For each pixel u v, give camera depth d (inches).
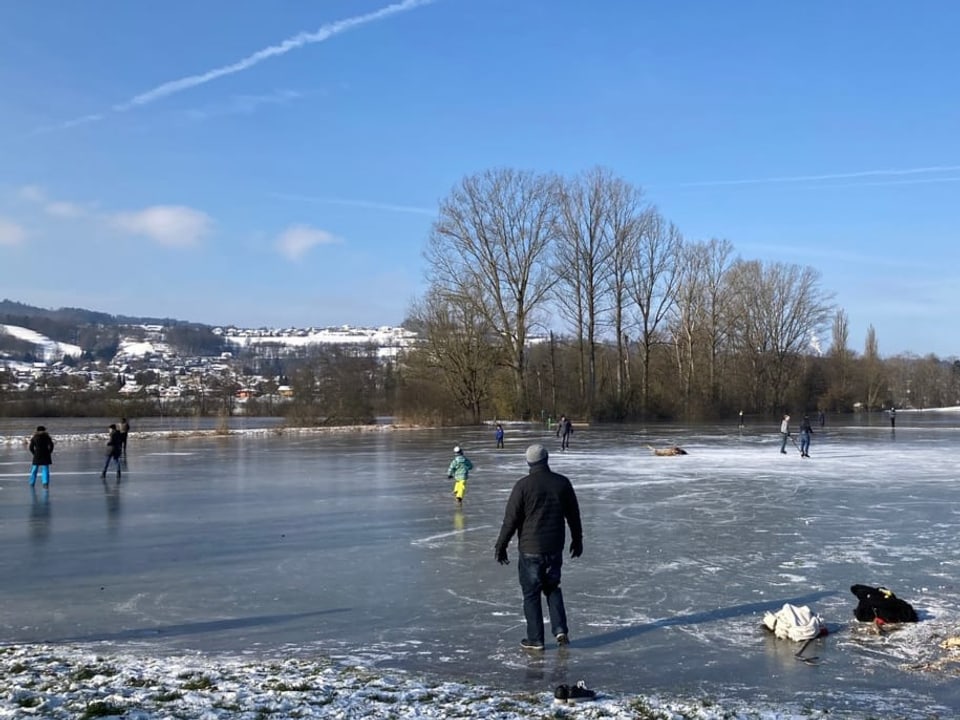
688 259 2989.7
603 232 2632.9
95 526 577.9
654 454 1264.8
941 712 227.1
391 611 344.5
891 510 651.5
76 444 1563.7
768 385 3213.6
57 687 230.8
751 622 327.0
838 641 299.7
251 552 479.2
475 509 663.8
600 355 2896.2
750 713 220.8
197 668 259.4
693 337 2997.0
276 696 223.9
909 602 355.3
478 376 2431.1
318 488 821.2
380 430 2145.7
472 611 344.5
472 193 2401.6
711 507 668.1
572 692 232.4
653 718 213.2
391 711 212.1
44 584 396.5
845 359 3636.8
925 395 5467.5
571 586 390.3
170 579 407.5
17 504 697.6
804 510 650.8
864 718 221.0
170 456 1268.5
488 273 2438.5
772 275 3243.1
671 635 308.7
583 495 748.6
